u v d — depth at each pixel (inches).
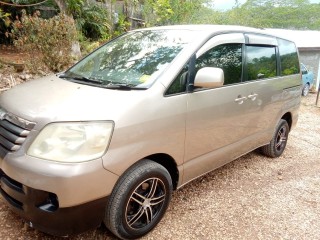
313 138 257.8
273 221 125.4
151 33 139.2
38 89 107.3
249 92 144.6
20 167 84.7
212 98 122.2
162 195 109.7
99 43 399.2
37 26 230.1
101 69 123.1
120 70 118.0
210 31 128.7
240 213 128.6
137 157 95.9
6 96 107.0
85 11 425.7
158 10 410.0
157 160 111.9
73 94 99.2
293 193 151.3
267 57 164.4
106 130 88.0
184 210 126.5
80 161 83.8
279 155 198.2
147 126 97.3
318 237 117.7
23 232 102.7
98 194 87.7
